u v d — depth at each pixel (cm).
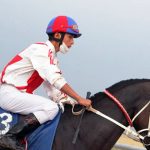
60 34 681
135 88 674
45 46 670
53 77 645
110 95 676
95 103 680
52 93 718
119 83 690
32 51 666
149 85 671
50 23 692
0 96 670
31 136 650
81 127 662
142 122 656
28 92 672
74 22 688
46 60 656
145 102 661
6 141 630
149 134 648
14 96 657
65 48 685
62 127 661
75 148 651
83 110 668
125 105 666
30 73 671
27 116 648
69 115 673
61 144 650
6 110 668
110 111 667
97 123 662
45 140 645
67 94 653
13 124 657
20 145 642
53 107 652
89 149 655
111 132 661
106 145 661
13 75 668
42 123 652
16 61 671
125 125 668
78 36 693
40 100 656
